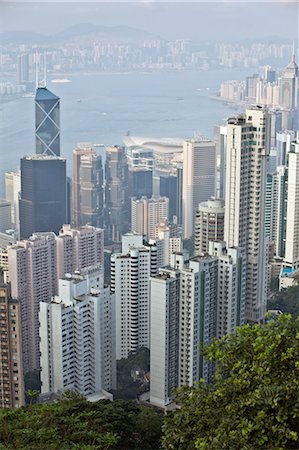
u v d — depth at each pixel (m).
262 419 2.62
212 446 2.68
